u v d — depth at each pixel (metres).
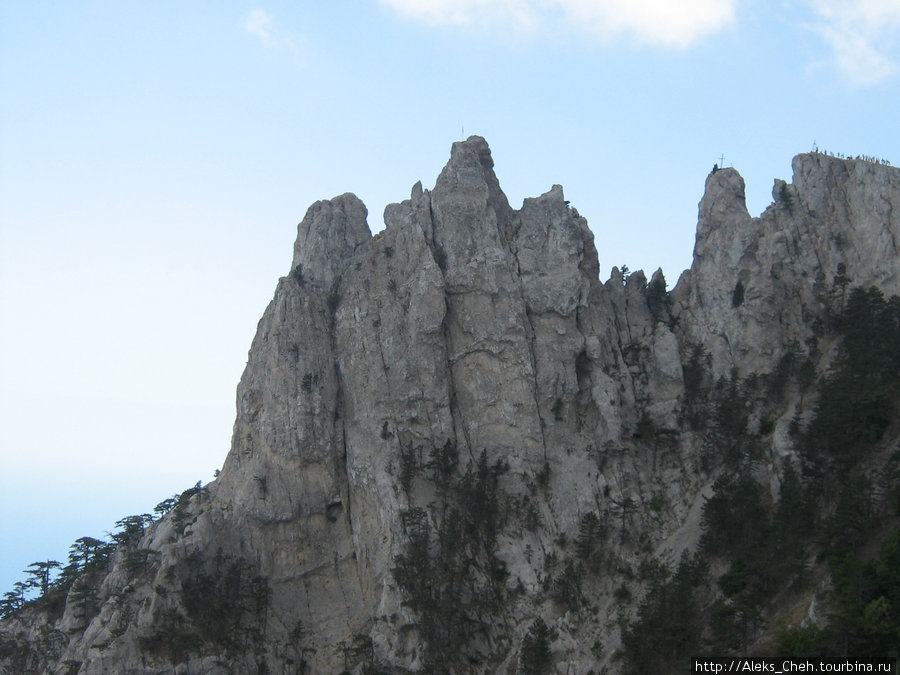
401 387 169.75
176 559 157.50
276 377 171.50
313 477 167.38
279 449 167.62
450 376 173.25
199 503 173.50
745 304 173.62
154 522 185.12
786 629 129.00
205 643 152.25
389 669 146.38
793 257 174.62
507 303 174.75
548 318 176.00
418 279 175.38
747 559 143.88
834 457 148.12
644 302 187.38
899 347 154.25
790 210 178.88
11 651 173.88
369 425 168.12
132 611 157.88
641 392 174.50
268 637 156.25
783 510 143.75
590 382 173.00
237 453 172.00
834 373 159.62
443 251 179.50
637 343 181.25
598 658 142.25
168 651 151.12
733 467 159.12
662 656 136.12
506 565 156.12
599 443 168.00
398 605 149.88
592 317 180.50
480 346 173.12
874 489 139.38
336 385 174.25
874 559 128.62
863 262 170.88
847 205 177.12
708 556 147.62
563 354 173.25
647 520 159.00
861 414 147.12
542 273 179.75
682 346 179.38
